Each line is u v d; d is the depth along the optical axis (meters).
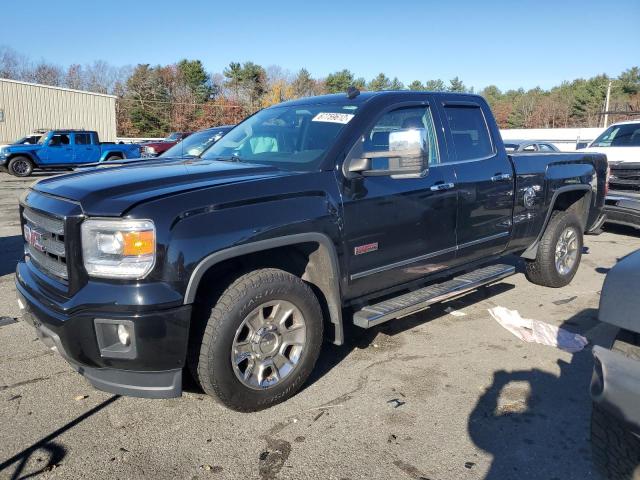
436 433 3.10
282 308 3.29
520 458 2.88
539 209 5.27
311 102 4.40
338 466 2.80
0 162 21.84
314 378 3.78
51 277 3.11
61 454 2.90
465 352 4.23
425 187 4.03
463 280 4.54
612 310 2.27
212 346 3.01
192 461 2.85
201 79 66.69
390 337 4.54
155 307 2.75
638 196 8.34
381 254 3.79
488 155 4.75
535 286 6.00
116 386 2.95
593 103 80.88
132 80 64.50
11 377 3.77
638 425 2.06
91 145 23.36
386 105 3.97
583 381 3.75
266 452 2.92
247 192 3.11
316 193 3.38
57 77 68.56
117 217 2.76
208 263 2.89
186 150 8.76
